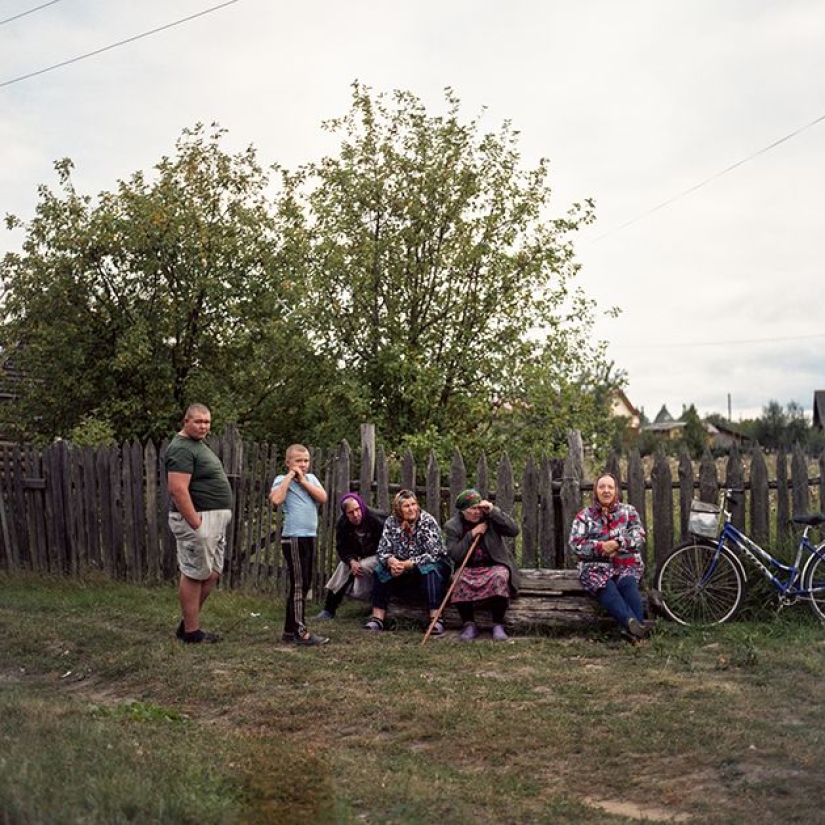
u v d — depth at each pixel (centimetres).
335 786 503
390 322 1459
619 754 557
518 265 1462
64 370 1586
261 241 1600
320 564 1080
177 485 841
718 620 878
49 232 1590
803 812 453
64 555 1290
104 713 643
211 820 427
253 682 739
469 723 621
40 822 395
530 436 1418
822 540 917
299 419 1619
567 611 889
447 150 1482
